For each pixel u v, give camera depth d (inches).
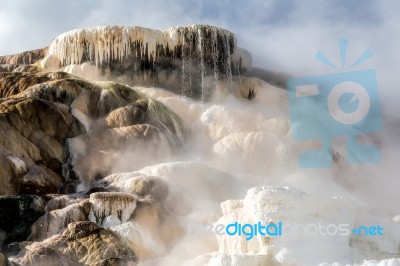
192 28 1446.9
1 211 745.6
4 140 899.4
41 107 991.6
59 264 639.1
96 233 708.7
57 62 1386.6
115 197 765.9
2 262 585.6
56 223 742.5
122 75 1390.3
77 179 949.2
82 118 1058.7
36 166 903.1
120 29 1370.6
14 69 1389.0
